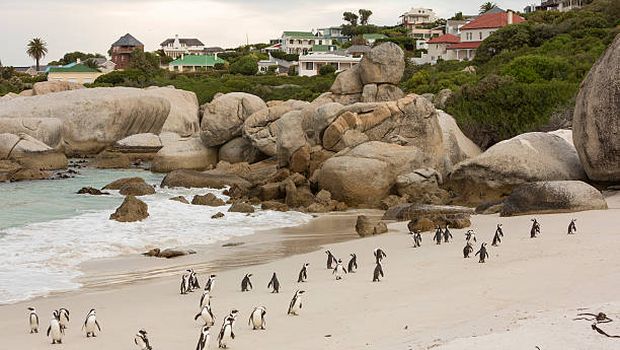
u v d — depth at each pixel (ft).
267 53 581.12
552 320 52.65
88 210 134.21
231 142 205.77
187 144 208.54
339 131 155.22
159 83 364.58
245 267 89.92
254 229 119.34
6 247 99.91
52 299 75.36
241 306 68.69
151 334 60.29
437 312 61.05
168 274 87.66
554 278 69.05
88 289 80.02
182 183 167.94
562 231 96.63
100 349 56.85
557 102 194.90
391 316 60.90
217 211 135.33
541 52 286.87
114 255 98.48
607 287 63.41
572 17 329.11
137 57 458.50
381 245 99.91
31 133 213.25
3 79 420.36
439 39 418.92
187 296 75.15
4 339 60.44
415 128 158.10
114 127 236.02
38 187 167.63
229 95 208.85
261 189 151.43
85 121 232.53
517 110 198.90
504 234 99.25
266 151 191.11
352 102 191.21
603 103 126.41
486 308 60.90
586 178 138.72
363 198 143.33
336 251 97.40
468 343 48.49
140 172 202.90
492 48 325.21
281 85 345.10
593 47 268.62
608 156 127.13
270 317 63.62
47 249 99.40
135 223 120.67
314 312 64.80
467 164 142.31
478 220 115.75
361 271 82.38
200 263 93.66
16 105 233.76
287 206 141.59
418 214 124.67
